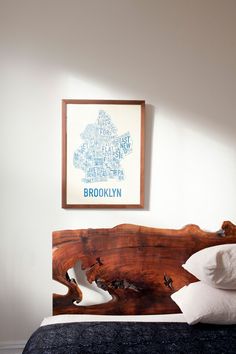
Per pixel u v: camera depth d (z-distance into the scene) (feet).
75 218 6.40
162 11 6.37
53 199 6.37
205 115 6.46
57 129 6.33
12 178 6.30
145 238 6.17
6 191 6.30
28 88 6.27
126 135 6.34
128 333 4.91
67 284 6.10
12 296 6.36
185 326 5.19
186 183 6.46
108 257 6.12
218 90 6.45
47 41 6.27
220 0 6.43
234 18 6.42
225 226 6.28
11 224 6.32
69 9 6.26
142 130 6.32
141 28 6.36
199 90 6.44
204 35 6.43
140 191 6.38
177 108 6.43
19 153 6.30
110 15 6.31
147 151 6.44
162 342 4.65
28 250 6.35
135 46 6.36
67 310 6.11
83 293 6.30
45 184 6.34
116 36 6.33
